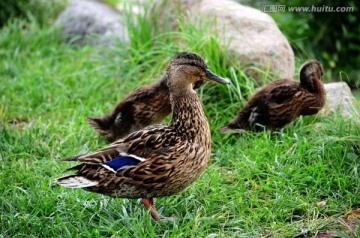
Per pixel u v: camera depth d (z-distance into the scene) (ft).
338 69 46.93
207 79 26.11
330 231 24.25
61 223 24.77
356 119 30.91
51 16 52.75
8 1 51.60
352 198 26.16
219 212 25.81
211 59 35.37
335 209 25.57
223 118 34.04
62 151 31.60
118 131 32.76
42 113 36.91
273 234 24.14
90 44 47.42
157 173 24.49
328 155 28.68
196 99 25.55
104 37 46.78
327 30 47.60
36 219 25.20
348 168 28.25
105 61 42.11
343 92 34.81
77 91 39.17
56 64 44.04
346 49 47.65
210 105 34.63
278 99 32.22
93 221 25.55
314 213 25.23
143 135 24.95
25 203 26.48
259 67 35.42
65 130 33.96
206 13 38.45
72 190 27.25
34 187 27.35
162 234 24.63
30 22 51.80
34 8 52.42
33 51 46.88
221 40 36.70
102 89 38.86
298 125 32.91
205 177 28.32
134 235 24.04
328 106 34.19
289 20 47.93
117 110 32.81
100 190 24.85
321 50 47.70
